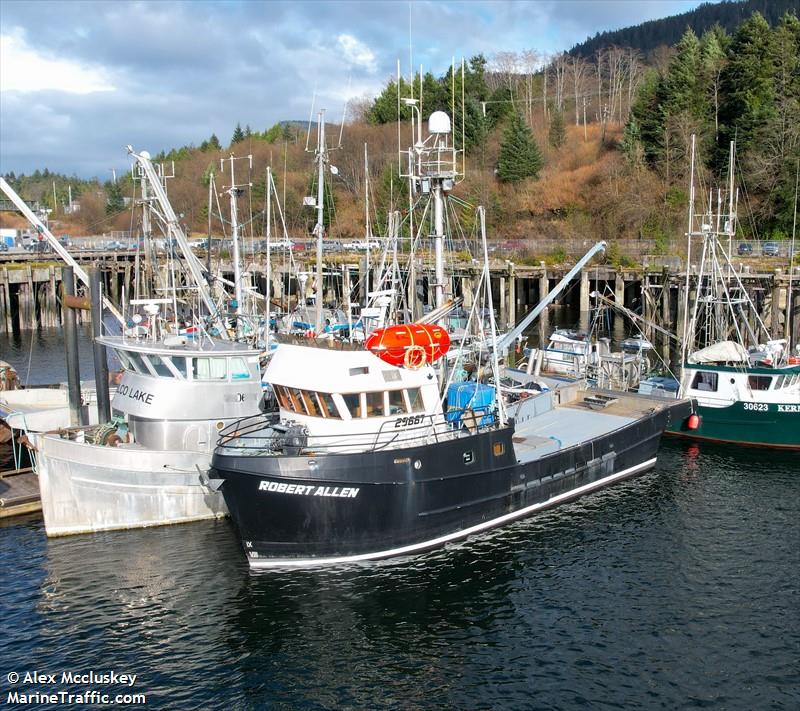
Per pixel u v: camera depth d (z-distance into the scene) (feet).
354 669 58.44
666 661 58.70
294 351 75.46
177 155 457.68
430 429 76.33
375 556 73.46
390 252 193.77
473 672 57.82
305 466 68.18
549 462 84.74
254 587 70.03
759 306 189.06
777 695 54.75
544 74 475.72
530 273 233.35
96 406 102.12
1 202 485.56
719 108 293.43
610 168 303.07
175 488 83.92
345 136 353.31
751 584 70.08
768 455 107.14
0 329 247.09
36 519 86.84
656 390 123.65
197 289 112.47
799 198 232.94
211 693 55.98
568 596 68.03
